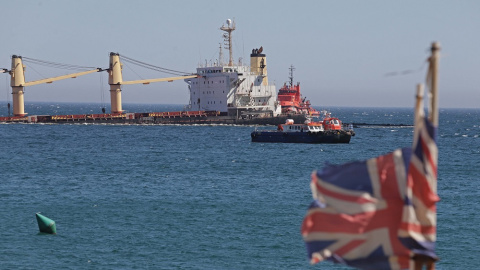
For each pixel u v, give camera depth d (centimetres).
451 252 11019
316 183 3750
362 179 3688
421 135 3453
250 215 13988
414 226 3559
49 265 10162
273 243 11531
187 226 12812
